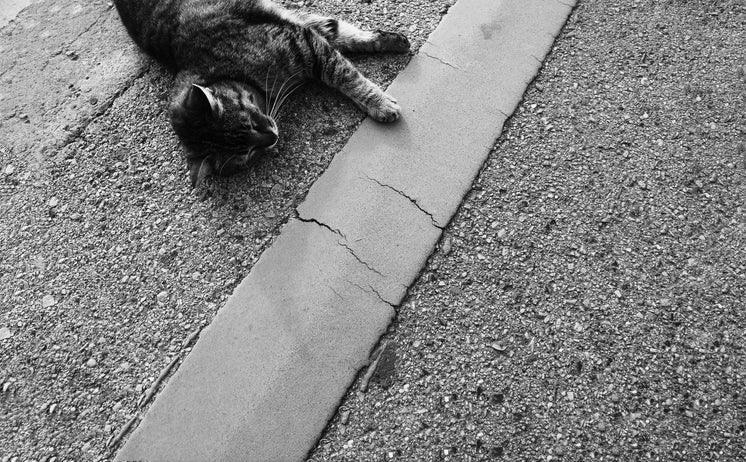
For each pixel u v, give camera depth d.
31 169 0.90
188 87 0.86
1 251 0.86
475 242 0.80
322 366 0.76
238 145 0.82
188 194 0.86
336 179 0.84
